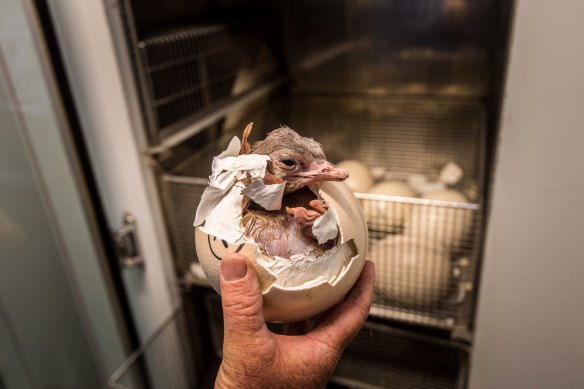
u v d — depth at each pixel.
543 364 0.45
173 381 0.64
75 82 0.47
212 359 0.69
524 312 0.43
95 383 0.70
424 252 0.48
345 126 0.82
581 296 0.40
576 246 0.39
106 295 0.59
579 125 0.35
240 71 0.70
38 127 0.49
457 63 0.73
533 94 0.35
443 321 0.49
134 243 0.54
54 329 0.62
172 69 0.54
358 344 0.60
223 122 0.64
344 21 0.76
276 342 0.28
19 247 0.55
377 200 0.46
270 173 0.26
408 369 0.58
